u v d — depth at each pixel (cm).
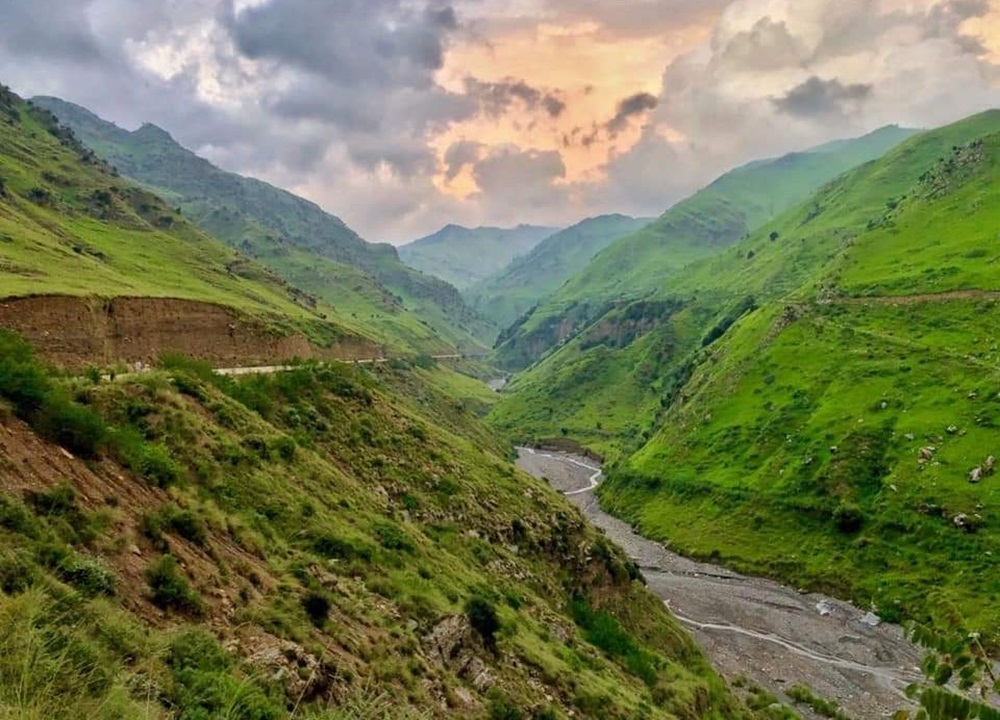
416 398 14575
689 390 15362
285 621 1816
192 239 19225
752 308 18788
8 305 5819
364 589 2564
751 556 9112
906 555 7812
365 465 4731
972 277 11975
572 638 4134
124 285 8969
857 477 9056
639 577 6638
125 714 1022
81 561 1432
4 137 17112
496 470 6247
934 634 1538
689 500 10969
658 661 4919
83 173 18300
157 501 2005
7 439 1703
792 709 5531
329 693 1655
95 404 2744
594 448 18225
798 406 11262
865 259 15125
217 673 1379
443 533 4425
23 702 862
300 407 4884
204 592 1736
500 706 2362
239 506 2680
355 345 15888
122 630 1307
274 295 17700
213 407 3491
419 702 1986
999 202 14488
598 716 2973
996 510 7556
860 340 11781
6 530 1398
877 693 5828
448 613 2742
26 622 1022
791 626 7238
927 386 9844
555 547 5566
